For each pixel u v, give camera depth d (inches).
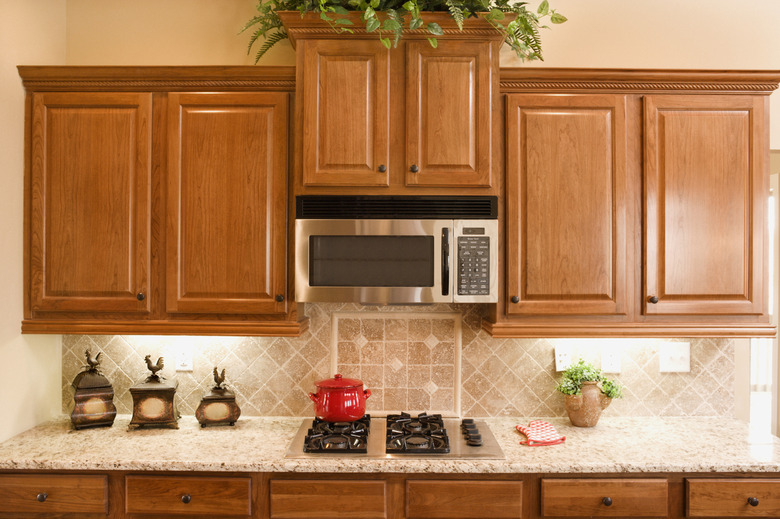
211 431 88.1
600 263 83.5
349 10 82.3
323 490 74.8
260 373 96.7
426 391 96.5
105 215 84.5
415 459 75.2
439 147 81.0
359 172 81.4
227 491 74.8
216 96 84.1
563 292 83.4
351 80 81.0
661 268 84.0
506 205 84.0
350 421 86.0
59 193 84.7
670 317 84.4
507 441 83.4
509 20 81.0
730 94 84.4
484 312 95.8
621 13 96.8
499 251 84.3
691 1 96.7
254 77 84.0
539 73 83.0
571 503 74.7
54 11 93.7
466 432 84.8
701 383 96.7
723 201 83.9
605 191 83.6
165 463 74.7
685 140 83.8
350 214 81.8
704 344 96.9
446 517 75.0
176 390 93.7
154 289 85.3
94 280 84.7
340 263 81.8
